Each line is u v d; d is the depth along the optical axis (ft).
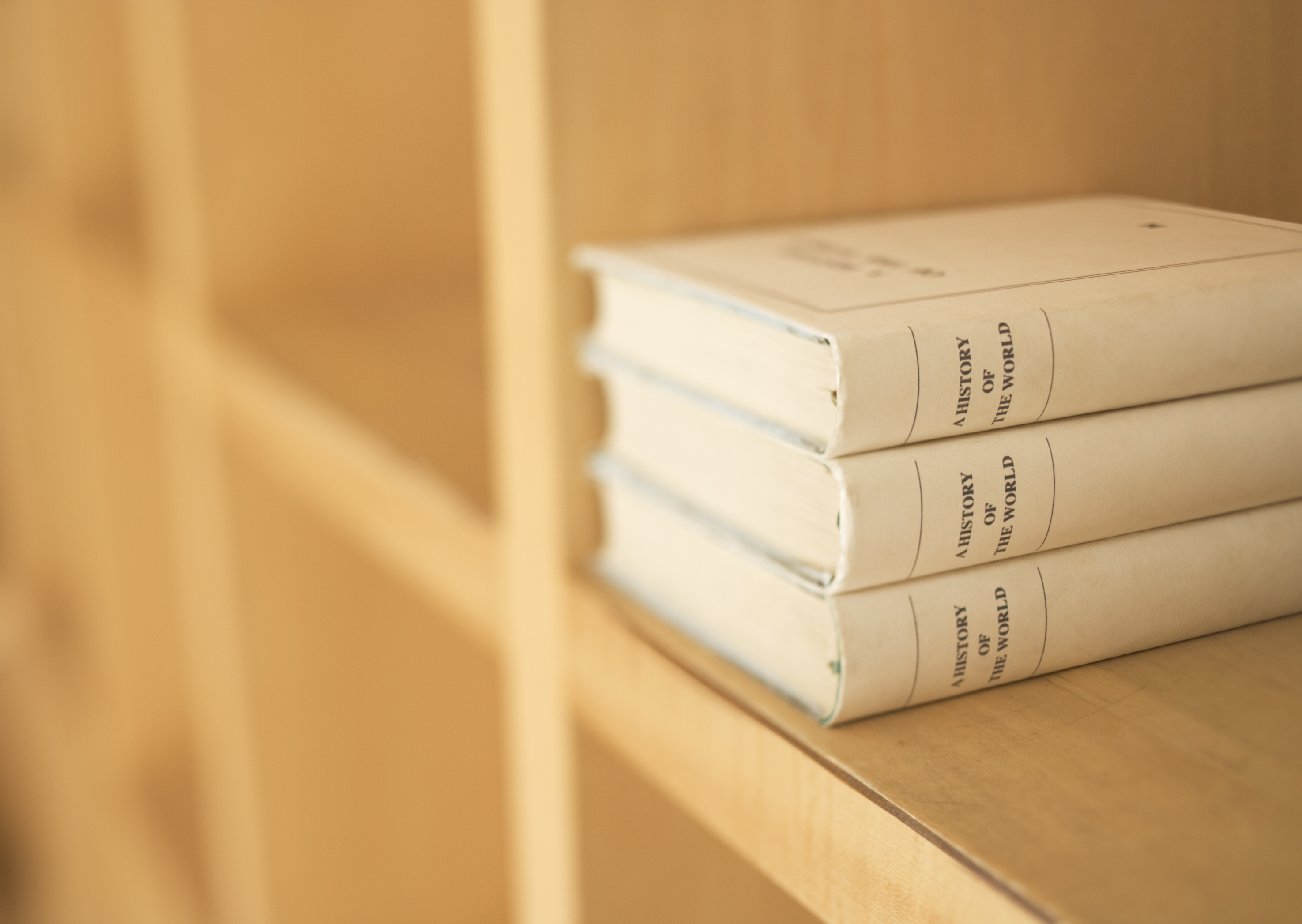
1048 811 0.99
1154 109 1.42
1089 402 1.15
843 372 1.05
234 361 2.62
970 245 1.37
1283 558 1.25
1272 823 0.95
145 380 4.40
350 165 2.96
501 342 1.66
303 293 2.95
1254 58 1.31
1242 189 1.36
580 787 1.66
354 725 3.07
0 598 6.31
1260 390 1.23
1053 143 1.53
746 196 1.59
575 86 1.46
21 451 5.81
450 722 3.19
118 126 4.21
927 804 1.01
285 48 2.79
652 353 1.43
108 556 4.58
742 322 1.23
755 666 1.31
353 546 2.97
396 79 2.97
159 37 2.75
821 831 1.14
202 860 4.10
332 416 2.15
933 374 1.08
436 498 1.84
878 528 1.09
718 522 1.33
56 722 5.56
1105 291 1.16
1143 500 1.18
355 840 3.15
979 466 1.12
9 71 4.85
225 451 2.78
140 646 4.66
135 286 3.26
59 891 6.07
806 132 1.59
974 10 1.52
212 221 2.80
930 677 1.15
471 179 3.14
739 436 1.28
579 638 1.58
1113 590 1.18
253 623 2.91
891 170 1.61
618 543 1.58
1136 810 0.98
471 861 3.28
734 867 1.81
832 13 1.55
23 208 5.04
